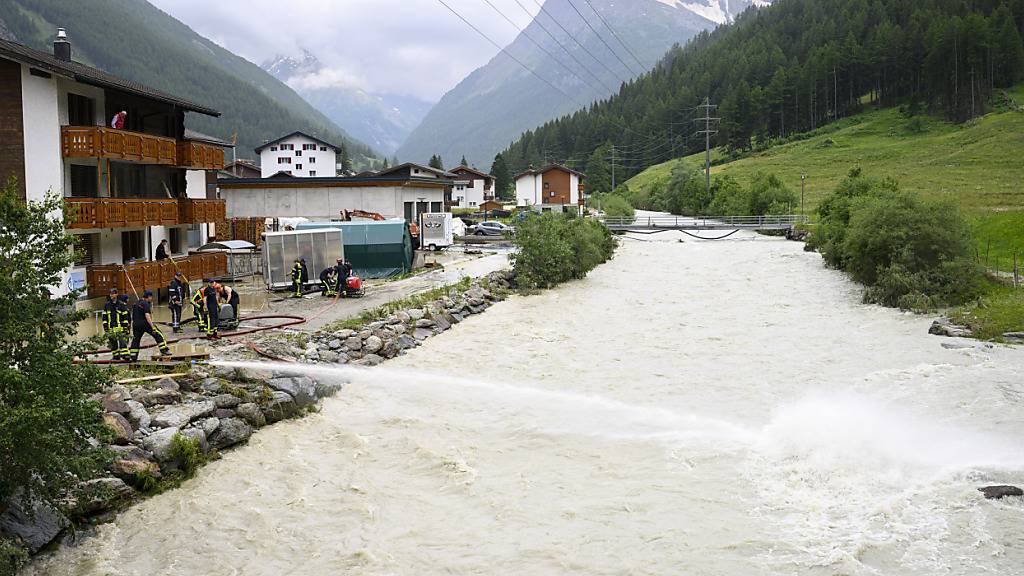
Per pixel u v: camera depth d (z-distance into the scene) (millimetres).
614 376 23484
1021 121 121375
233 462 16297
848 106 182375
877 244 38062
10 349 11578
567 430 18328
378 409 19969
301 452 16938
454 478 15484
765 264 53781
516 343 28266
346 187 58094
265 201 58781
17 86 25406
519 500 14430
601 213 106438
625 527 13266
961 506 13641
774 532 12938
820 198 101938
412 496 14711
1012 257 44125
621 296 40219
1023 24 176000
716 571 11750
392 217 57719
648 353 26656
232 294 26203
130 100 32125
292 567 12125
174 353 20672
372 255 42531
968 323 29281
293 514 13945
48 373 11453
